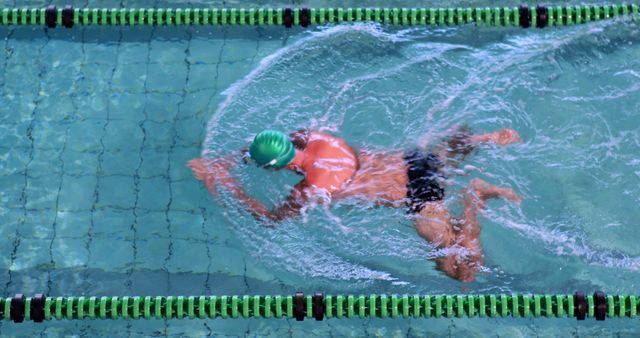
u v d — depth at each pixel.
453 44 14.44
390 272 11.91
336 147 11.95
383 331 11.63
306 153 11.91
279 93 13.67
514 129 12.85
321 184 11.71
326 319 11.76
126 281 12.15
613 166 12.53
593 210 12.25
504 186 12.16
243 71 14.18
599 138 12.80
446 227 11.81
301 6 15.43
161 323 11.81
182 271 12.21
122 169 13.19
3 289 12.09
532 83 13.52
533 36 14.55
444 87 13.54
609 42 14.23
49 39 14.80
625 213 12.25
